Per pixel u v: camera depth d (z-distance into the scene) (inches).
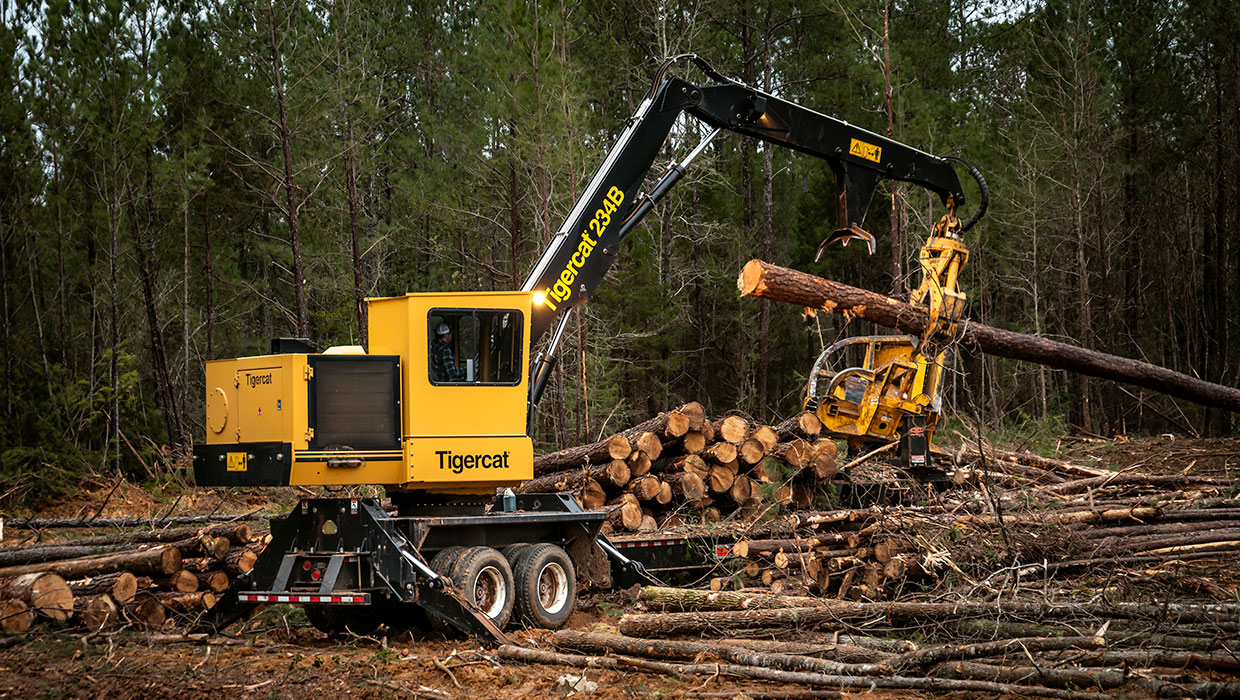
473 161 955.3
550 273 433.7
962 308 482.9
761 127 467.8
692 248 1310.3
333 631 362.9
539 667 293.4
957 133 1075.3
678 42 1055.6
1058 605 286.7
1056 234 1240.2
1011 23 1437.0
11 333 837.2
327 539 347.3
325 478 338.6
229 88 922.7
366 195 1215.6
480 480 354.3
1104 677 234.5
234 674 283.7
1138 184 1299.2
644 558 417.4
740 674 267.0
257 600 329.7
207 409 370.9
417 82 1332.4
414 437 346.0
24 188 823.1
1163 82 1163.3
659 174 1066.7
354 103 879.7
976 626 285.0
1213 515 460.4
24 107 815.1
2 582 337.1
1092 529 434.9
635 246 1063.0
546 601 364.8
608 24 1161.4
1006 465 596.4
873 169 488.7
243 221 1165.7
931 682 243.6
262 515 510.0
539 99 780.6
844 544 404.8
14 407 764.0
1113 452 767.1
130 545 384.8
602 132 1136.2
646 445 470.9
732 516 476.4
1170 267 1414.9
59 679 278.4
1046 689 235.5
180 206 834.2
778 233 1430.9
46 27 822.5
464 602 328.8
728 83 464.1
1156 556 407.5
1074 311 1352.1
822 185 1202.6
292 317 1008.9
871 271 1318.9
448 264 1163.9
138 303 1037.8
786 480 476.7
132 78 826.2
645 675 278.5
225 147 927.0
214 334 1143.6
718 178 1226.0
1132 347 1266.0
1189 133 1195.9
